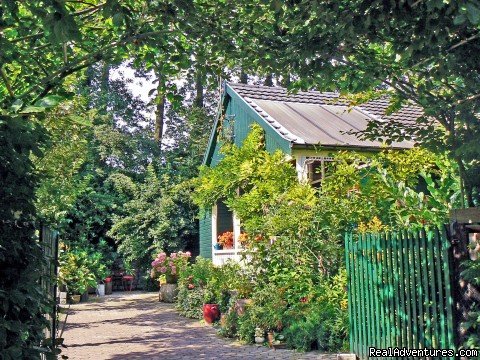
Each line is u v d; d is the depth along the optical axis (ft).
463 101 15.34
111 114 88.43
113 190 75.56
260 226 34.19
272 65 15.96
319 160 37.27
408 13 12.73
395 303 20.42
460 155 15.93
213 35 15.79
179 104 18.71
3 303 11.48
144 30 15.78
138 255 69.87
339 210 30.94
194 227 71.56
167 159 82.94
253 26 15.65
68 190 32.50
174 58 16.76
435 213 25.71
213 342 31.96
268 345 29.96
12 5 10.96
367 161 32.22
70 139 30.63
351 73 15.78
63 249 57.52
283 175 36.73
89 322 41.96
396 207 28.14
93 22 17.39
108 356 28.22
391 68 15.56
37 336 13.12
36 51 16.58
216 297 41.06
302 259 32.27
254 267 35.37
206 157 55.31
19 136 11.71
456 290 16.80
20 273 12.52
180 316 45.01
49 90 15.49
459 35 14.11
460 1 10.02
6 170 12.12
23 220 12.97
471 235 16.89
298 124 42.32
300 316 29.71
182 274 49.80
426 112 16.25
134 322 41.68
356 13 12.92
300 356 26.71
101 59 16.37
